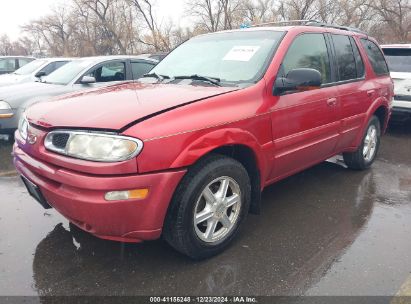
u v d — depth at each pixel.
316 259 3.04
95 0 39.03
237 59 3.64
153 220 2.61
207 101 2.91
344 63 4.48
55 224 3.61
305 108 3.68
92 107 2.84
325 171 5.21
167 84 3.55
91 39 42.28
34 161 2.85
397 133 7.77
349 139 4.64
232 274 2.85
